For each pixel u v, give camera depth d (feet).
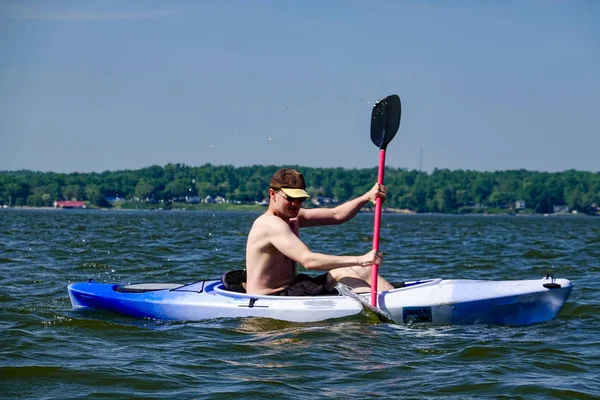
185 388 16.66
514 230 113.29
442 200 391.04
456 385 17.06
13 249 51.60
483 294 22.89
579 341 21.27
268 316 22.91
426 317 22.82
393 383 17.21
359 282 23.70
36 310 25.32
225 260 45.32
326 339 20.90
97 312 25.22
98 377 17.31
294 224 23.94
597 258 50.70
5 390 16.44
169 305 23.90
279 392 16.44
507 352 19.84
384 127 24.79
